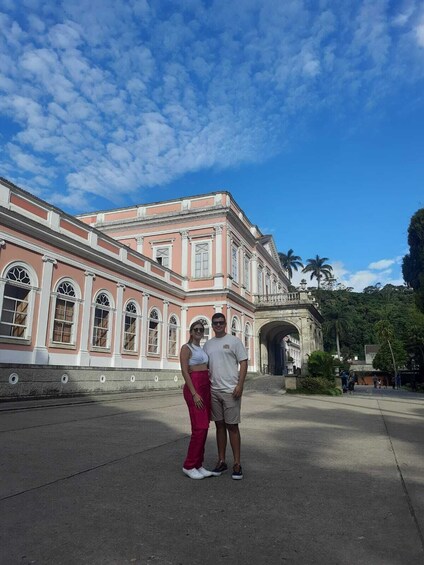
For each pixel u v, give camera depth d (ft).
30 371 47.93
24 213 50.29
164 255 98.94
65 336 56.49
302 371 96.99
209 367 15.65
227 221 95.20
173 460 17.06
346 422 31.40
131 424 27.68
